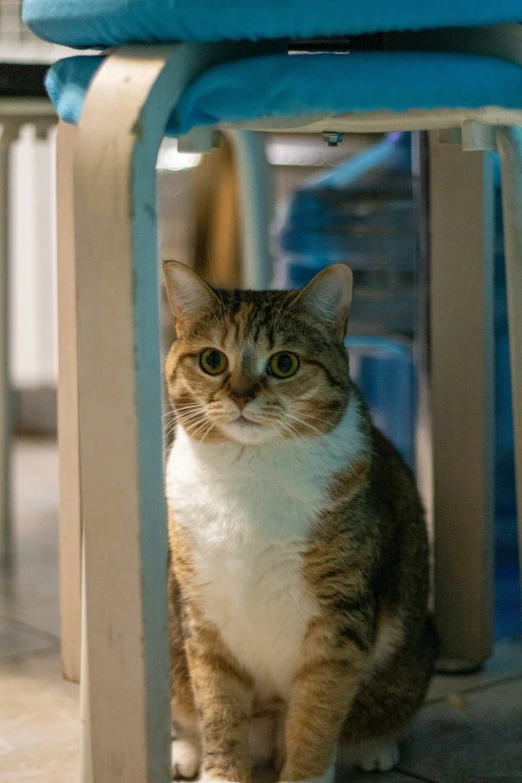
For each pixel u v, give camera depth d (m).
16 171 3.57
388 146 2.20
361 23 0.92
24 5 1.08
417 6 0.93
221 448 1.25
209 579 1.25
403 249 2.18
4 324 2.21
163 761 0.99
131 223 0.93
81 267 0.96
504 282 1.86
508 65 1.05
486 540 1.60
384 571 1.32
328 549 1.21
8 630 1.81
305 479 1.22
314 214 2.30
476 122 1.09
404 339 2.21
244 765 1.26
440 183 1.56
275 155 2.71
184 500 1.26
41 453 3.54
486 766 1.29
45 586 2.08
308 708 1.23
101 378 0.96
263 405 1.23
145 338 0.95
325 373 1.30
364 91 0.96
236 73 0.96
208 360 1.29
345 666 1.23
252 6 0.91
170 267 1.32
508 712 1.46
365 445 1.29
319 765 1.22
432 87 0.98
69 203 1.47
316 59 0.97
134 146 0.92
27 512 2.72
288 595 1.23
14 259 3.66
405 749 1.35
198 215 3.02
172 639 1.37
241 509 1.22
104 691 0.99
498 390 1.91
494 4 0.96
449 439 1.60
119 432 0.96
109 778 1.00
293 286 2.39
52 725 1.41
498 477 1.94
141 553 0.96
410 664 1.35
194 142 1.06
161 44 0.97
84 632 1.04
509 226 1.17
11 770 1.27
